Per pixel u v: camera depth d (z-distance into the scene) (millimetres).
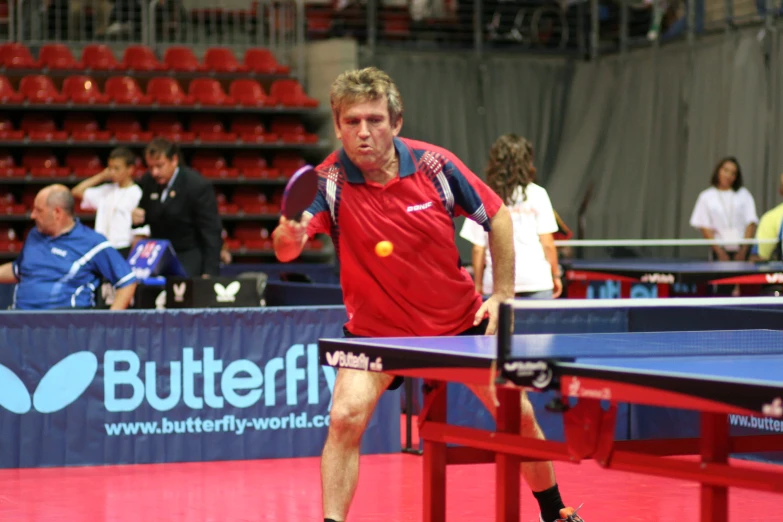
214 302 9102
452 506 6289
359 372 4641
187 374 7586
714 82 17391
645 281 9992
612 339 4285
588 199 19391
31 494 6652
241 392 7676
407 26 20328
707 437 3396
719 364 3572
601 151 19578
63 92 18000
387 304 4707
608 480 6945
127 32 19734
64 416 7438
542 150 20406
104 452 7473
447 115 19922
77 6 19641
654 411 8078
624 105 19312
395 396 7891
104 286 9812
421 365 3816
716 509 3355
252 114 18969
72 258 8328
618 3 20656
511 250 4828
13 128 18094
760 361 3664
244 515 6125
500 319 3422
